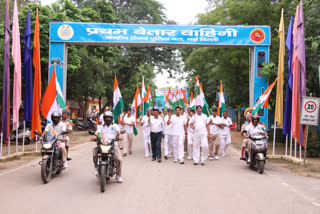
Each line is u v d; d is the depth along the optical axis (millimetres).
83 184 6738
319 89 14086
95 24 13430
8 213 4758
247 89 18172
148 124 10500
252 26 13445
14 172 8039
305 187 6688
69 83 24359
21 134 15180
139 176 7633
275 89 14195
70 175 7707
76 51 19734
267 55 13477
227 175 7922
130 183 6855
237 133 26484
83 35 13414
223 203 5391
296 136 10633
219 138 10750
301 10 10484
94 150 6703
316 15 12750
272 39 15172
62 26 13391
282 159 11266
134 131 12250
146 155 11164
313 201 5582
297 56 10492
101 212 4832
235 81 18469
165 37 13414
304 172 8680
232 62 16703
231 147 15359
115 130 6770
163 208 5066
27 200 5469
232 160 10672
